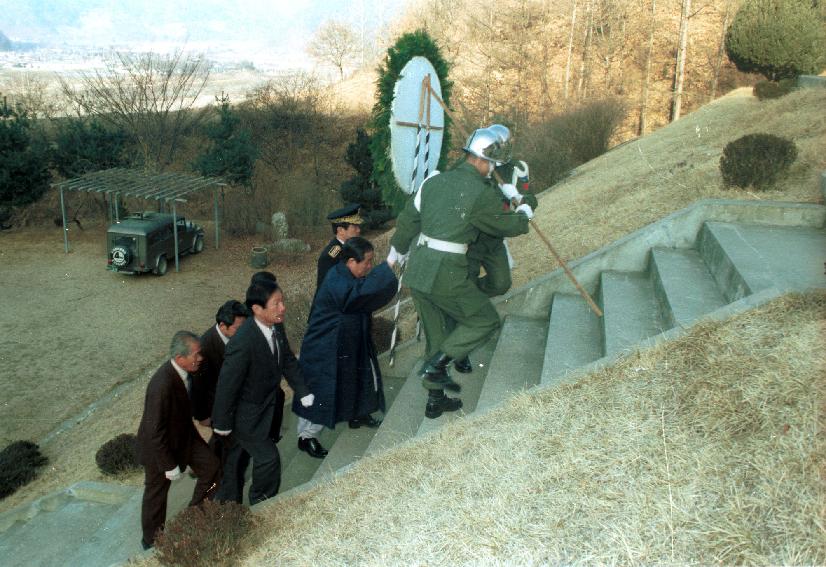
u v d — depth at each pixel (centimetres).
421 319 476
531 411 389
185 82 3562
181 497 552
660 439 317
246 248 2384
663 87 3547
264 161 3778
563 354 494
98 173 2331
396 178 595
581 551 267
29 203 2442
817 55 1463
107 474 805
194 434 450
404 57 568
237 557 366
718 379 341
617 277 605
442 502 338
